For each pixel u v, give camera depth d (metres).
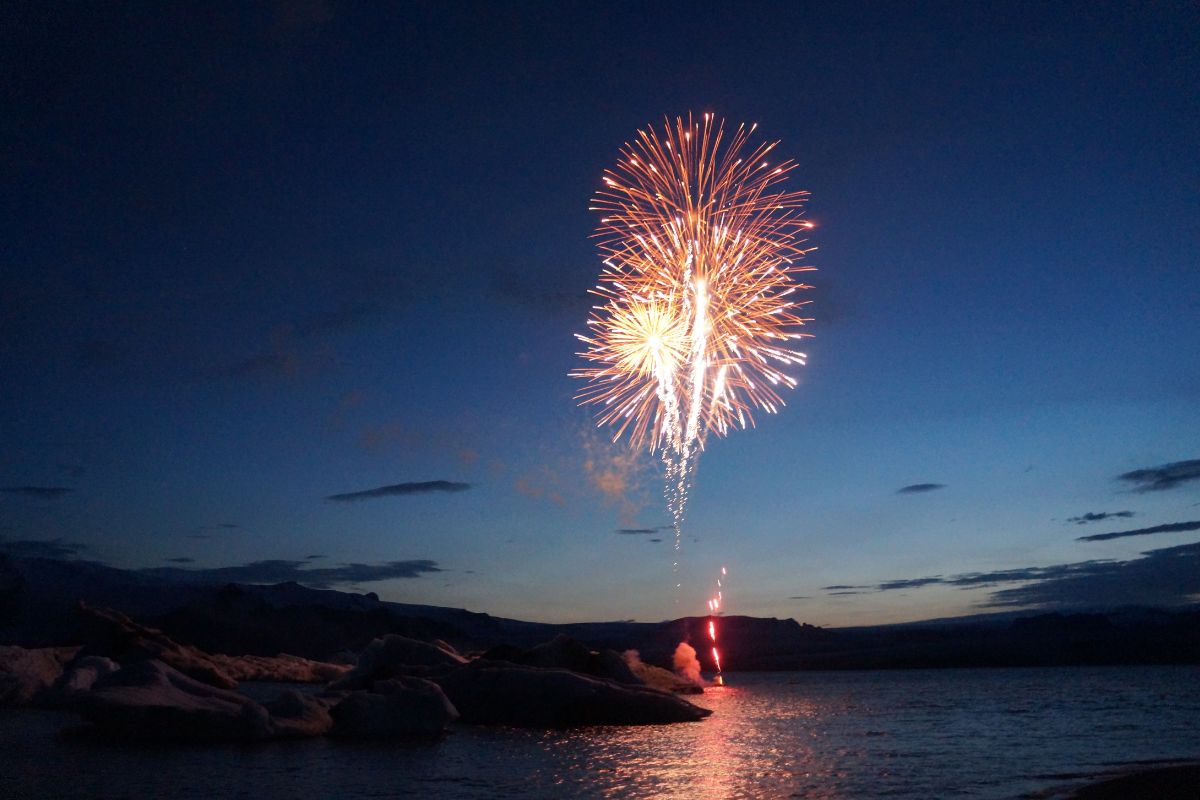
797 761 22.55
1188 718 36.59
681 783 19.19
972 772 20.84
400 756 22.67
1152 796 17.19
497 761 22.06
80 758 21.53
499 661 34.25
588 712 31.28
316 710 27.25
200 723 24.80
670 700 32.81
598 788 18.55
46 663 37.84
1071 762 22.70
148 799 16.91
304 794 17.53
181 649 40.75
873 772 20.84
